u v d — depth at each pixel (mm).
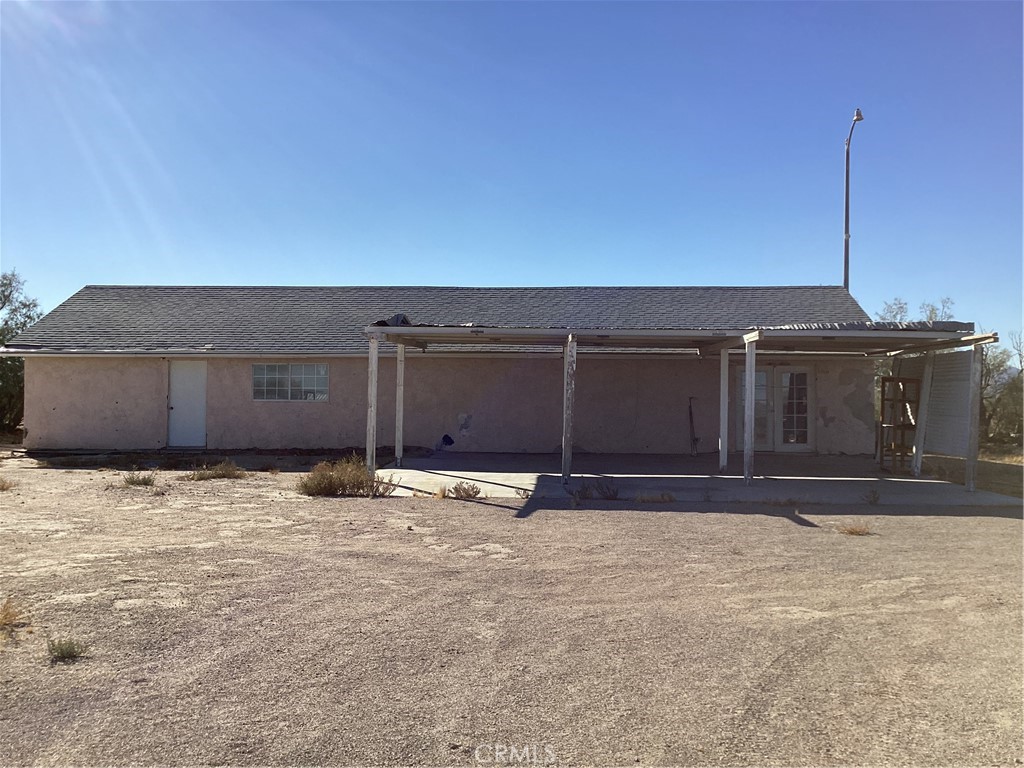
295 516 9898
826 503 11523
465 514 10281
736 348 16922
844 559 7664
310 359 19109
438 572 6945
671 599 6121
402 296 22453
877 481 14320
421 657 4734
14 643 4867
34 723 3768
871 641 5141
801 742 3666
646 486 13164
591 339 15023
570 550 7992
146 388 19281
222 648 4844
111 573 6676
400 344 16312
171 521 9383
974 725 3863
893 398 16281
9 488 12211
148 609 5629
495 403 19109
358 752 3518
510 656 4777
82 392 19297
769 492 12570
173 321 20719
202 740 3613
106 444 19250
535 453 18984
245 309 21625
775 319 19609
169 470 15539
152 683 4273
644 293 22109
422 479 14000
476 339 15961
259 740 3621
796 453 19203
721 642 5090
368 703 4051
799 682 4410
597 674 4496
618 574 6953
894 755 3541
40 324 20453
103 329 20109
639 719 3898
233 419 19234
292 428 19172
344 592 6195
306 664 4594
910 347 15000
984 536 8984
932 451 14727
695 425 19094
